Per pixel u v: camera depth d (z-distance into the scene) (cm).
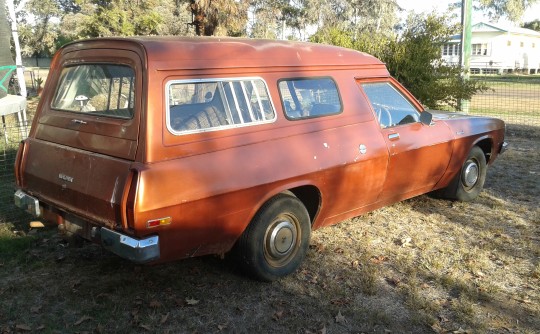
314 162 431
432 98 1027
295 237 437
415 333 365
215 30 1675
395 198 547
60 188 391
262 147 400
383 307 398
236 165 378
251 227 402
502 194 700
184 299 402
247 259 408
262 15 2941
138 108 346
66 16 3161
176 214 345
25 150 440
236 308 391
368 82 515
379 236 540
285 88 432
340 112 473
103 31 1980
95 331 358
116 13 1977
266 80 418
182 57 366
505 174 813
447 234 550
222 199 369
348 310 391
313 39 1320
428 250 506
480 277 451
